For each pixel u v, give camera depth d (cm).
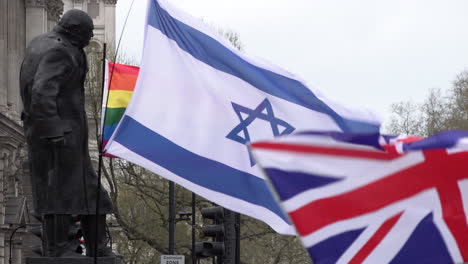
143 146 2028
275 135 2027
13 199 7731
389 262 1161
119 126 2033
